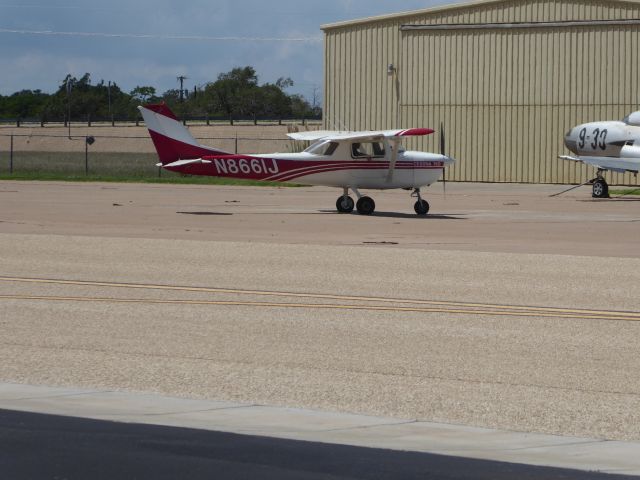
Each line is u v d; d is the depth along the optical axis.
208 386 13.89
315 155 41.94
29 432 11.80
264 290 21.75
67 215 40.19
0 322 18.12
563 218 40.94
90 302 20.20
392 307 19.75
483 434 11.84
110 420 12.30
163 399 13.25
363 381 14.20
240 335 17.17
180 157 41.81
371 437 11.72
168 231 34.12
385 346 16.39
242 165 41.75
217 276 23.69
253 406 12.96
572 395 13.51
